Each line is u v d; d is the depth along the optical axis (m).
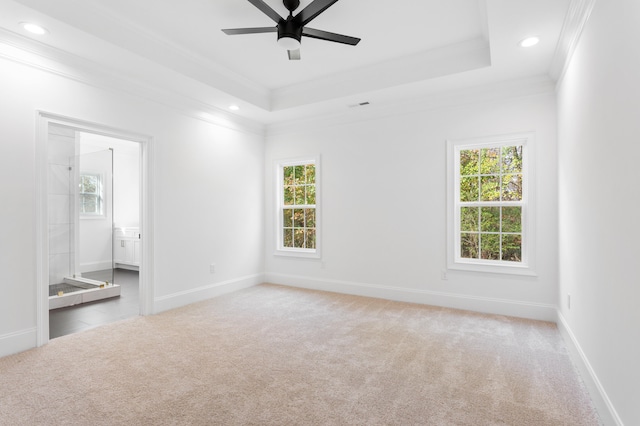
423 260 4.24
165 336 3.13
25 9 2.36
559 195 3.34
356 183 4.73
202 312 3.89
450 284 4.07
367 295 4.62
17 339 2.73
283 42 2.67
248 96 4.39
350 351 2.79
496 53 3.05
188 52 3.53
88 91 3.21
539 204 3.59
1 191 2.66
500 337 3.10
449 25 3.07
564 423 1.84
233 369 2.46
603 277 1.92
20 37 2.71
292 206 5.41
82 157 5.38
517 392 2.15
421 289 4.25
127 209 7.23
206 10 2.82
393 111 4.43
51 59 2.93
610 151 1.80
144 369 2.46
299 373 2.40
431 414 1.91
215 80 3.90
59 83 3.00
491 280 3.84
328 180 4.96
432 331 3.27
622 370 1.62
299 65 3.91
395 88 3.90
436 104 4.14
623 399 1.60
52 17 2.47
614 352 1.73
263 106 4.64
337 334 3.18
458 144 4.02
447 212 4.07
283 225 5.55
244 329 3.32
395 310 3.96
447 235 4.08
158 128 3.88
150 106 3.79
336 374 2.39
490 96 3.82
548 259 3.55
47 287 2.95
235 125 4.96
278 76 4.23
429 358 2.66
